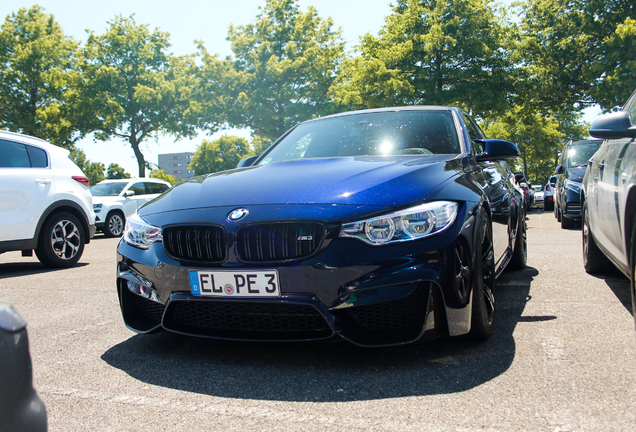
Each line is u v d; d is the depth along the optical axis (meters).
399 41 22.38
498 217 3.08
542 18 22.91
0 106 27.80
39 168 5.60
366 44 22.83
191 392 1.91
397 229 2.04
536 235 7.69
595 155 3.75
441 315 2.06
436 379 1.93
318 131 3.56
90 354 2.42
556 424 1.54
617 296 3.20
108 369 2.20
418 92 21.42
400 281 2.00
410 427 1.56
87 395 1.92
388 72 20.80
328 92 26.67
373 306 2.06
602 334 2.41
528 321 2.68
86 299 3.78
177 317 2.34
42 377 2.12
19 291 4.23
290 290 2.04
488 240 2.51
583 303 3.04
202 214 2.26
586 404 1.67
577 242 6.38
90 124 32.53
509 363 2.06
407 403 1.74
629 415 1.58
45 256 5.53
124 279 2.49
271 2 28.72
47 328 2.95
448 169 2.48
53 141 29.86
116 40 35.56
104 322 3.04
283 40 28.56
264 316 2.14
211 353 2.36
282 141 3.68
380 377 1.97
